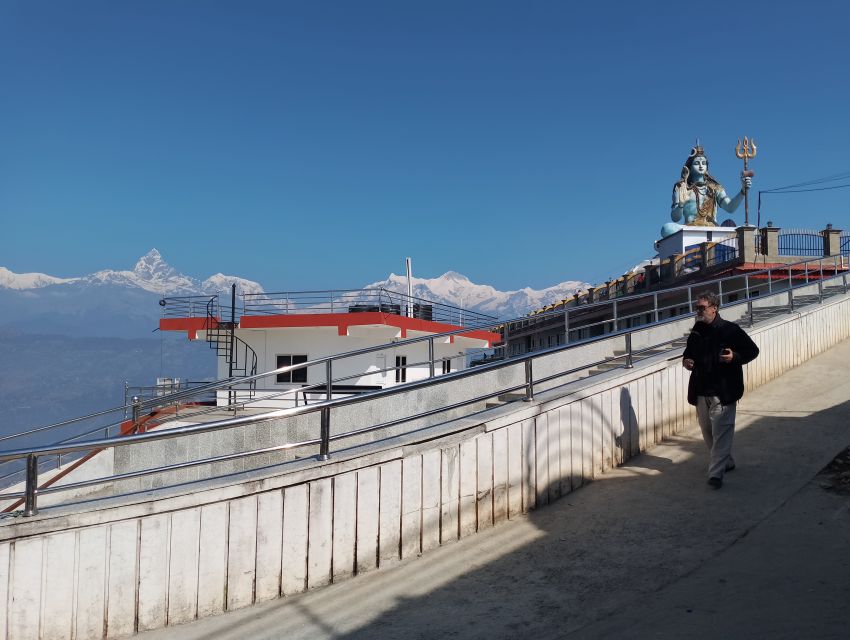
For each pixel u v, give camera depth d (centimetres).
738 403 1045
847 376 1156
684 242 3447
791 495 650
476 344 2523
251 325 2011
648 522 631
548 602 495
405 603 520
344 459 587
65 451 502
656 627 430
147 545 517
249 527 548
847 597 436
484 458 673
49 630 488
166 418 1662
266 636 485
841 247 2484
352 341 2038
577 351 1245
